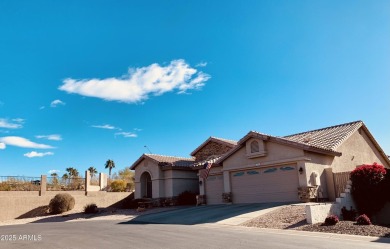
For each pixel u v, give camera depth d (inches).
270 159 849.5
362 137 1034.7
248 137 888.9
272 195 841.5
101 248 387.2
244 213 696.4
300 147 780.6
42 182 1150.3
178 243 400.8
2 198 1002.1
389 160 1149.1
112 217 906.1
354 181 692.7
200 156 1272.1
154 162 1210.0
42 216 1043.9
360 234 444.5
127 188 1523.1
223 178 970.1
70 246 408.8
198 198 1051.9
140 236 475.5
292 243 379.6
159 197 1174.3
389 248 343.3
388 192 671.8
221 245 377.4
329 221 511.5
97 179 1389.0
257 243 383.9
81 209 1150.3
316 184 783.1
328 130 1021.8
